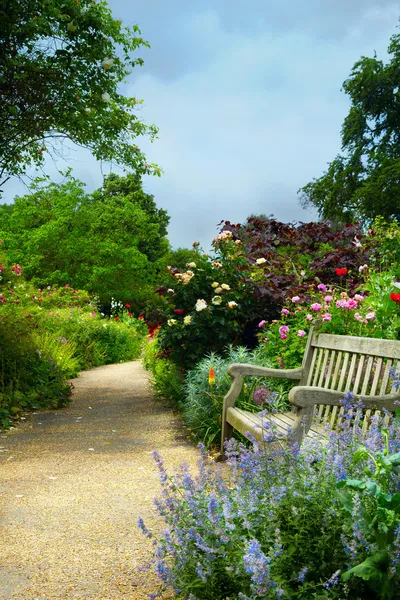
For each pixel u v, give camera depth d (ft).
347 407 8.13
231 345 21.80
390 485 6.07
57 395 26.25
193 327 23.13
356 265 29.30
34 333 34.91
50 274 84.74
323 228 35.73
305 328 19.45
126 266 87.15
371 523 5.67
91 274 85.71
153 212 128.36
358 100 88.43
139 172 34.42
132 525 10.17
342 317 17.42
